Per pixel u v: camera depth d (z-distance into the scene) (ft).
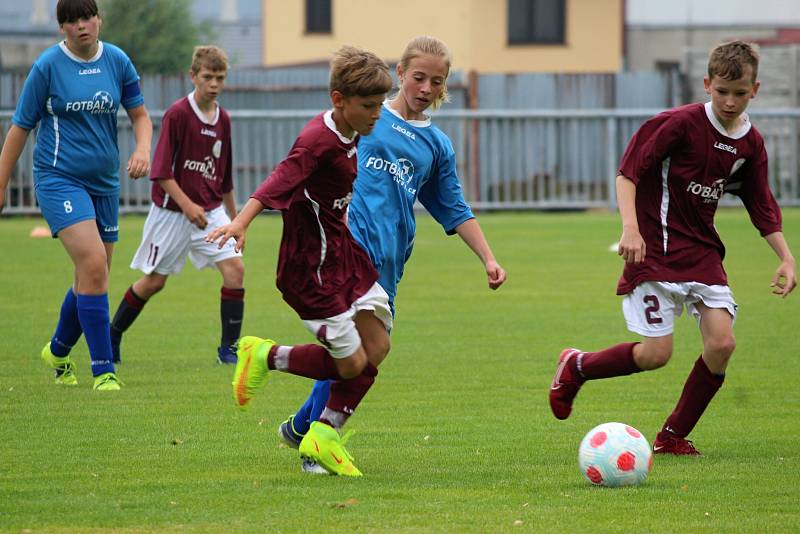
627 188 36.32
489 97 147.02
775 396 46.73
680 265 36.58
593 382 49.96
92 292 46.70
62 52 46.57
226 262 54.24
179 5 213.05
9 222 123.65
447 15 198.80
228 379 49.70
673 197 36.76
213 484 32.60
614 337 60.70
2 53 199.72
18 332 60.85
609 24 202.69
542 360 54.44
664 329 36.70
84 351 56.90
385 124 36.55
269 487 32.30
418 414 43.24
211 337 60.64
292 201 31.89
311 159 31.76
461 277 85.56
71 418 41.65
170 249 54.13
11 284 78.95
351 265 33.22
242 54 288.10
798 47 161.48
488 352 56.54
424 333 62.18
